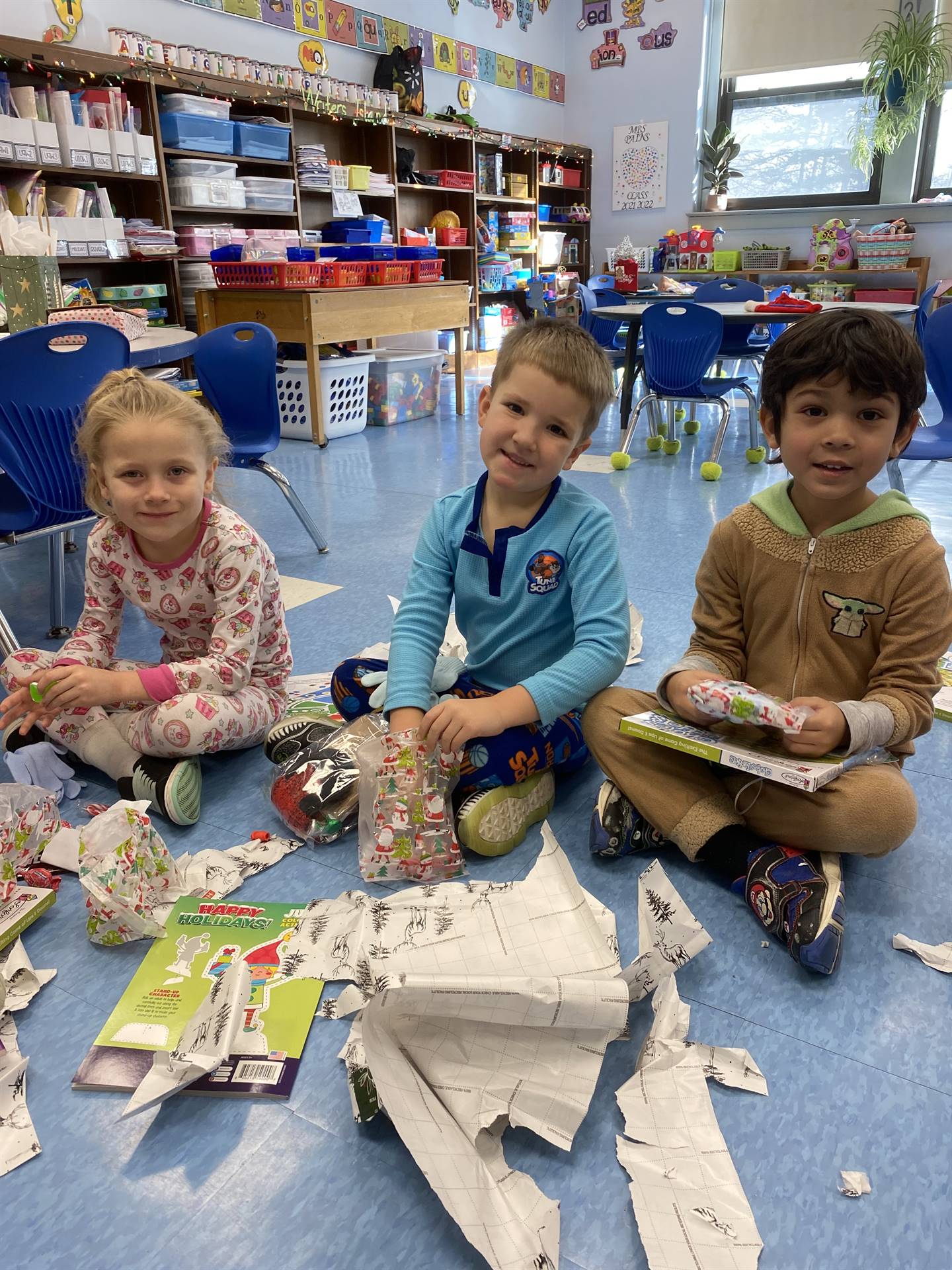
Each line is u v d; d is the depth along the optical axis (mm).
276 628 1330
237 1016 750
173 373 2145
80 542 2557
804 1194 667
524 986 728
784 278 6000
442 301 4281
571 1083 732
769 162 6387
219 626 1215
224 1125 735
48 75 3494
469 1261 627
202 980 875
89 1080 772
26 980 879
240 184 4227
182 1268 626
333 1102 753
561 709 1045
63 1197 677
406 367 4355
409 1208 666
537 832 1127
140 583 1242
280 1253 635
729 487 2977
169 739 1153
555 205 7141
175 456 1115
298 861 1079
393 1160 705
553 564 1115
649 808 1024
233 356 2229
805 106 6133
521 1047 753
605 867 1056
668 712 1045
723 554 1095
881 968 891
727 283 4176
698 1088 737
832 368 889
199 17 4191
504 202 6344
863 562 985
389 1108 663
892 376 883
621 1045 796
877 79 5590
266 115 4527
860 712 909
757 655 1099
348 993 842
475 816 1037
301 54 4746
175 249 3982
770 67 6137
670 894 831
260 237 4316
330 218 5098
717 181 6430
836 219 5969
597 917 903
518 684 1103
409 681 1109
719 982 878
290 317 3557
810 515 1023
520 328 1069
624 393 3746
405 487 3066
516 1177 670
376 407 4289
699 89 6336
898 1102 741
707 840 994
